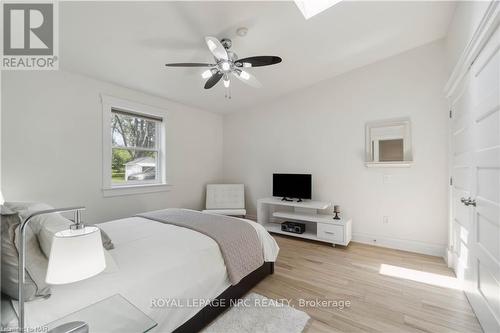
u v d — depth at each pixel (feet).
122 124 11.36
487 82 5.17
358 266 8.95
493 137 4.89
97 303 3.72
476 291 5.94
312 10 7.51
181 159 13.94
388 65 10.94
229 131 16.70
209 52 8.90
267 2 6.97
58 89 8.90
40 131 8.45
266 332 5.38
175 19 7.16
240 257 6.53
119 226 7.09
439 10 8.14
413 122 10.41
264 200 13.32
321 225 11.32
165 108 13.00
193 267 5.21
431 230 10.06
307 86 13.28
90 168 9.80
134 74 10.02
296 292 7.12
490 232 5.12
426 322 5.77
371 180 11.40
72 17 6.63
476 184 5.92
